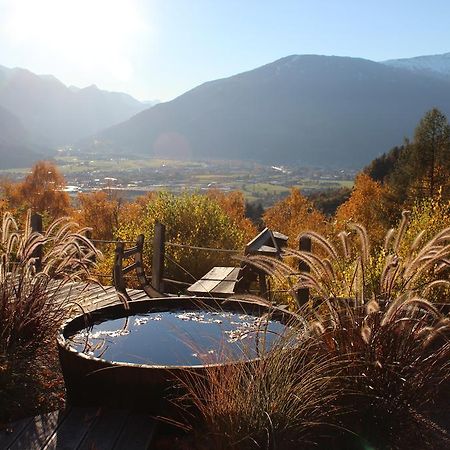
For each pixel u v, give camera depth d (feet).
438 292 16.96
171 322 12.78
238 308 13.75
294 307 15.78
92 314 12.71
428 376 9.37
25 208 39.63
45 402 10.23
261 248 18.99
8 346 11.84
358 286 9.94
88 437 8.80
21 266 12.48
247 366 8.91
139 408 9.52
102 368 9.48
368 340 8.73
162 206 35.60
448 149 68.90
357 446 8.96
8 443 8.61
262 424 8.02
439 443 9.22
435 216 32.45
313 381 8.63
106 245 40.34
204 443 8.71
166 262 30.04
